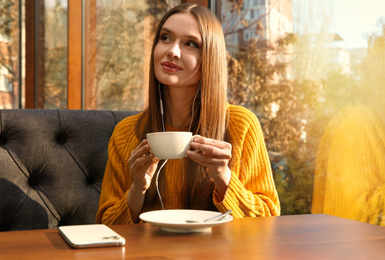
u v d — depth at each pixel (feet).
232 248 2.16
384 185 4.59
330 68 5.00
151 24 7.54
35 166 4.41
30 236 2.39
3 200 4.22
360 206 4.78
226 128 4.06
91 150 4.62
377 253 2.09
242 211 3.43
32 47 13.03
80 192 4.52
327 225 2.74
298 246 2.20
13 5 13.91
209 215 2.77
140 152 3.10
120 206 3.57
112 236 2.26
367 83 4.63
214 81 3.82
